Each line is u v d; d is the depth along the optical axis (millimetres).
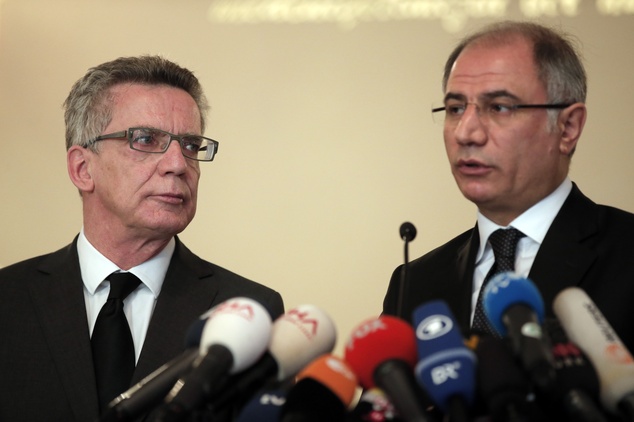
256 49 7684
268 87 7668
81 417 3107
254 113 7676
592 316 1995
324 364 1938
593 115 7250
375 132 7566
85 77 3561
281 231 7625
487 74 2850
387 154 7551
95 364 3223
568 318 2018
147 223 3346
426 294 3078
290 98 7641
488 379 1772
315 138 7625
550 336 1987
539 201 2934
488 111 2857
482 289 2904
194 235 7680
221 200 7680
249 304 2014
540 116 2848
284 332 2102
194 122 3500
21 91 7750
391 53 7547
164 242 3451
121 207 3367
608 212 2982
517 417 1703
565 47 2936
